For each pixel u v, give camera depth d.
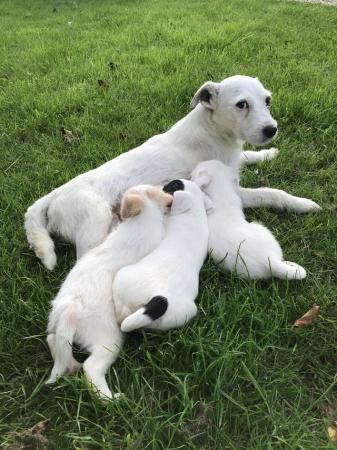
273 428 0.52
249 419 0.52
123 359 0.58
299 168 0.96
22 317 0.65
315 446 0.50
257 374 0.57
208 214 0.73
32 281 0.69
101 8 2.45
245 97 0.82
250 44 1.62
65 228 0.76
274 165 0.96
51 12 2.53
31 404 0.56
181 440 0.51
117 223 0.75
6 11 2.61
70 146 1.07
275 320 0.62
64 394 0.56
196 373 0.55
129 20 2.08
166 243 0.65
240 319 0.63
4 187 0.93
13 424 0.54
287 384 0.56
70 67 1.52
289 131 1.08
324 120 1.09
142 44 1.69
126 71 1.42
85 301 0.58
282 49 1.57
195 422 0.53
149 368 0.58
